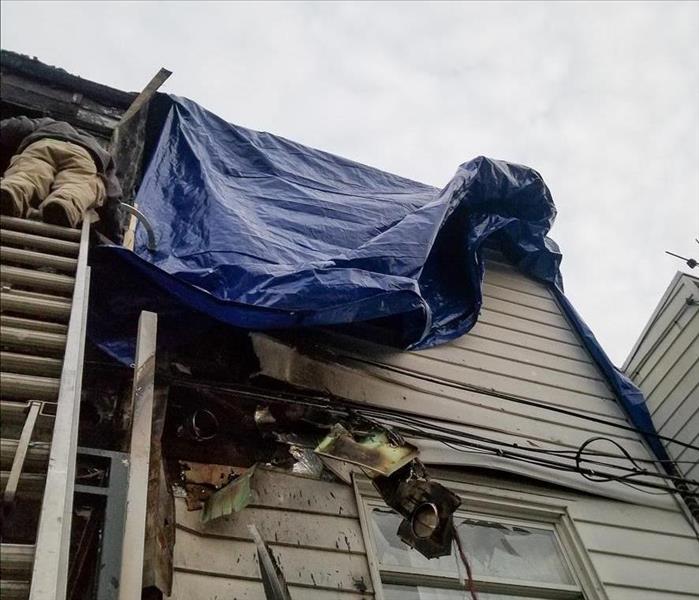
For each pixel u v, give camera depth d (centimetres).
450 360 558
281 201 545
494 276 693
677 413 600
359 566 362
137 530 229
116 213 378
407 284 423
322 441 374
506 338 620
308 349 459
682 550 479
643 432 566
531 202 692
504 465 467
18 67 472
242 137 604
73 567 235
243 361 422
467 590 392
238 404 398
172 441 362
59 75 482
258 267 409
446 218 571
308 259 452
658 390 632
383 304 416
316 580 345
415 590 379
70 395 227
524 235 712
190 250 433
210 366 407
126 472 245
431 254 626
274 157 612
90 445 324
